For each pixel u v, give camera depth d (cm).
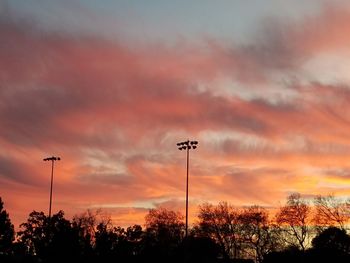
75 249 10162
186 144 8938
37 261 10719
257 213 11250
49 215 10688
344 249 9488
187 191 8775
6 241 11294
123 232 10712
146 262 10619
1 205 11619
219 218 11319
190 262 10775
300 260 9788
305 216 10662
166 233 11288
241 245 11244
